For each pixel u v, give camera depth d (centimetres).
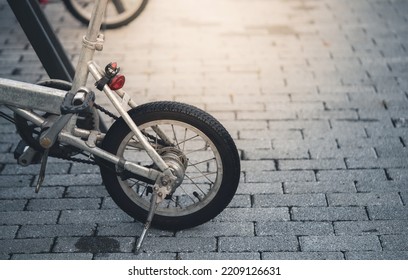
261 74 647
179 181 420
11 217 457
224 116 577
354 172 499
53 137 404
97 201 473
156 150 423
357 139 542
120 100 417
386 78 639
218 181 423
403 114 577
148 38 722
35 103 404
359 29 742
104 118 575
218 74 647
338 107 589
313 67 660
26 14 473
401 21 761
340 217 451
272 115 578
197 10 793
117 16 728
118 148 420
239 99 604
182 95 611
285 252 421
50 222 452
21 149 443
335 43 710
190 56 682
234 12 787
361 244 426
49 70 488
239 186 484
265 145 535
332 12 788
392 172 498
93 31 394
